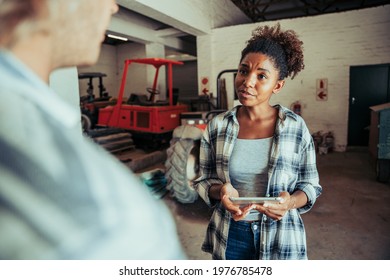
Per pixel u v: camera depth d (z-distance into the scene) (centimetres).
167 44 953
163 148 630
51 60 32
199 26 701
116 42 1259
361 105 636
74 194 25
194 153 332
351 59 629
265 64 96
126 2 489
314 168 104
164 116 591
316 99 668
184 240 260
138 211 28
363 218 298
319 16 641
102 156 31
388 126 384
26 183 24
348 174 454
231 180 106
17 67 27
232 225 104
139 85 1277
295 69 107
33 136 25
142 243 27
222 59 765
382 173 405
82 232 24
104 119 650
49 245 24
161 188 363
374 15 600
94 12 34
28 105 27
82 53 35
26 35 29
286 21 675
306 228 280
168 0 569
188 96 1355
